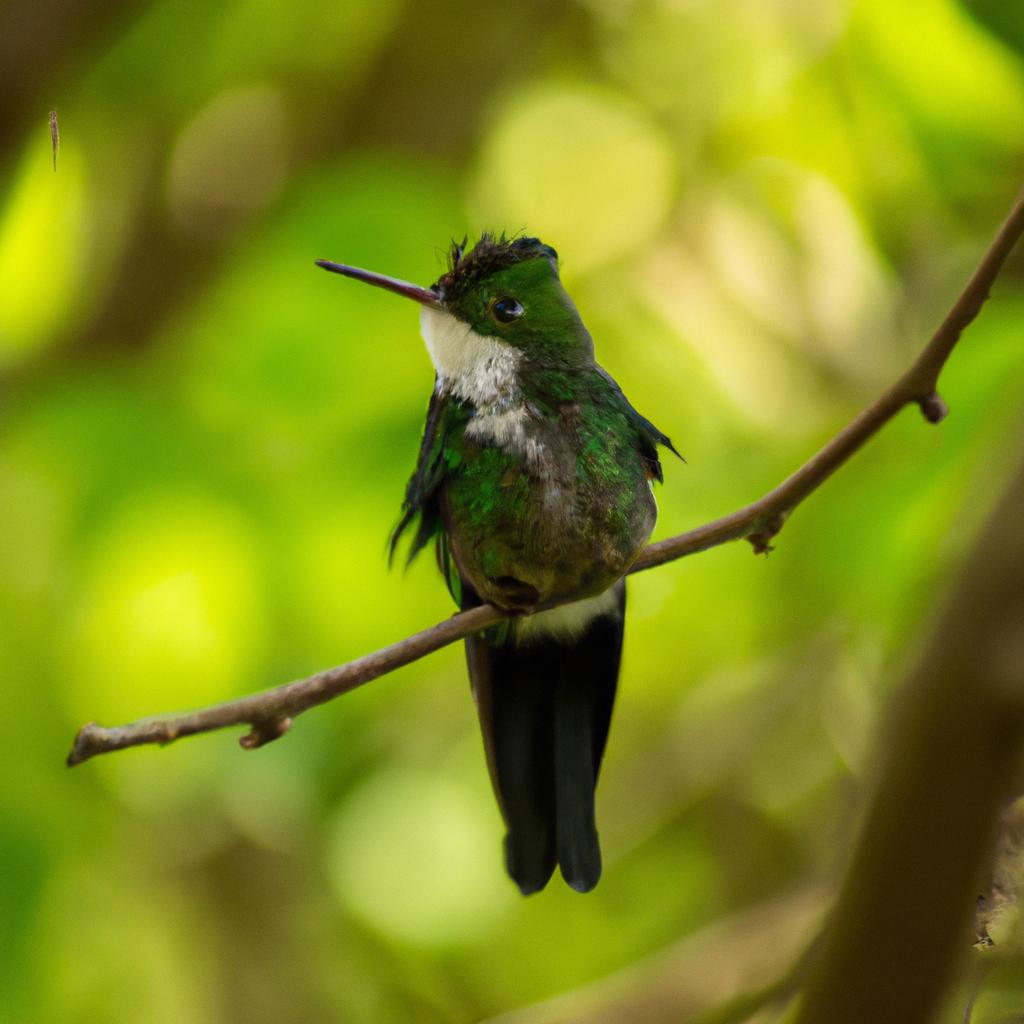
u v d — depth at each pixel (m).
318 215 9.88
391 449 9.87
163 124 13.27
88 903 10.82
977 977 6.39
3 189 11.16
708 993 9.59
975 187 11.00
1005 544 6.21
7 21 10.54
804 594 9.98
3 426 10.05
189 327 11.86
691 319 11.84
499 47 13.40
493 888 11.96
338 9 13.25
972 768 6.17
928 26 10.45
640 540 5.90
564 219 12.66
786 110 12.46
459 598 6.50
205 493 9.65
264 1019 11.77
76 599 9.68
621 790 12.15
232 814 11.00
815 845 12.14
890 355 11.67
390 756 11.84
